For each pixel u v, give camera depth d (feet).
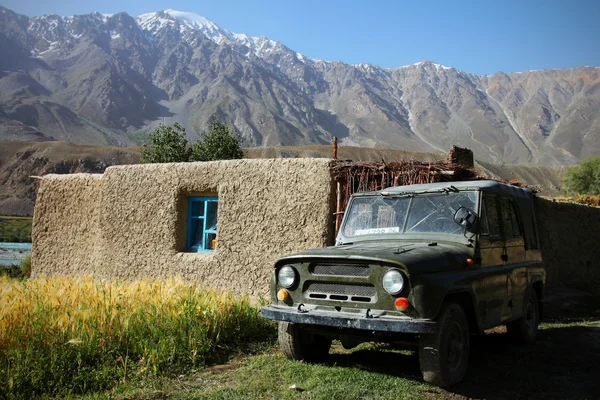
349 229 19.67
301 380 16.14
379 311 14.85
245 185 31.55
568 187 177.47
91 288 22.82
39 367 15.49
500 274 18.34
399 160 28.19
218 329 20.57
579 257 42.98
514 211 21.25
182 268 33.19
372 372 17.06
